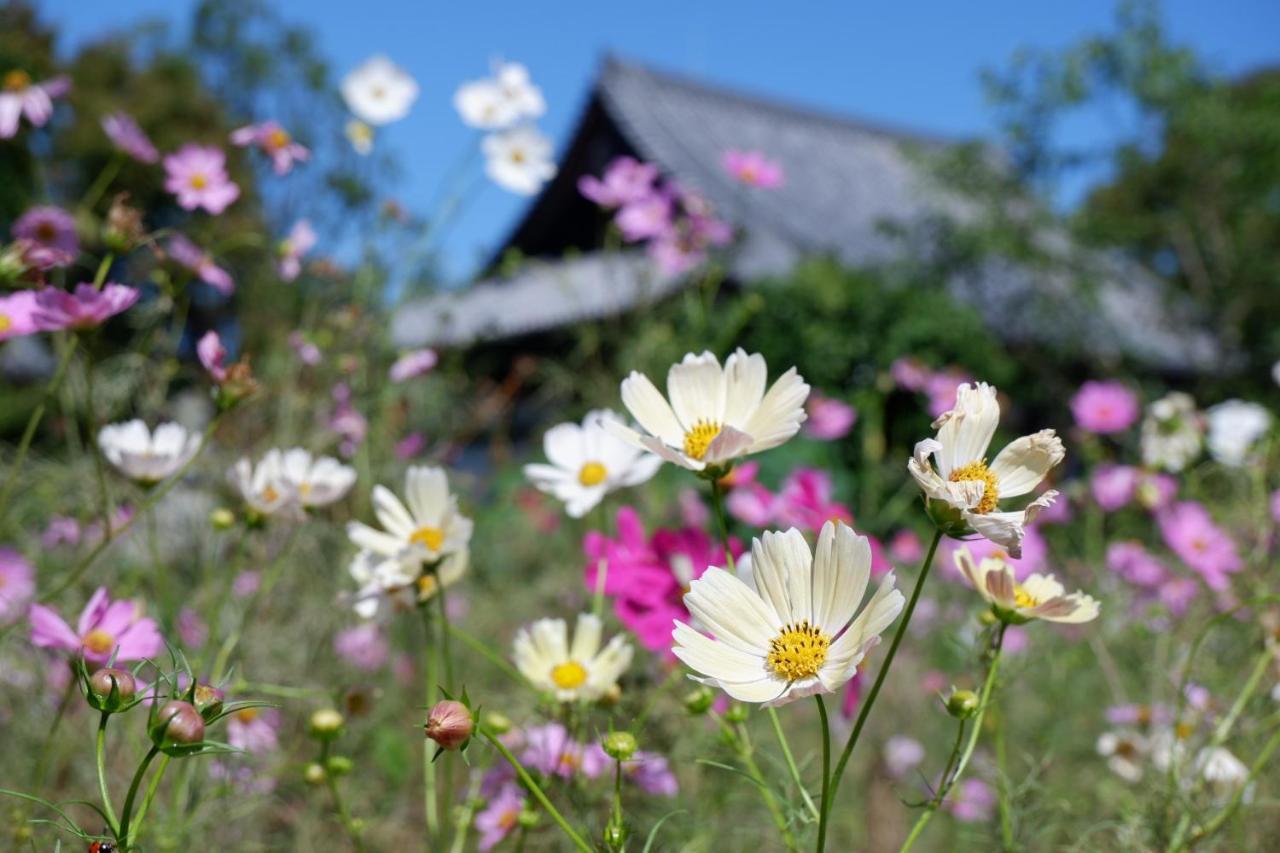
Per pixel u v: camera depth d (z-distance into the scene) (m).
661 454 0.45
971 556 0.46
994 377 4.39
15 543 0.91
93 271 0.85
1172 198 6.16
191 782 0.66
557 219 6.58
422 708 0.40
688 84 7.47
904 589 1.27
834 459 2.37
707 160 6.59
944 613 1.25
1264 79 7.05
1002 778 0.60
